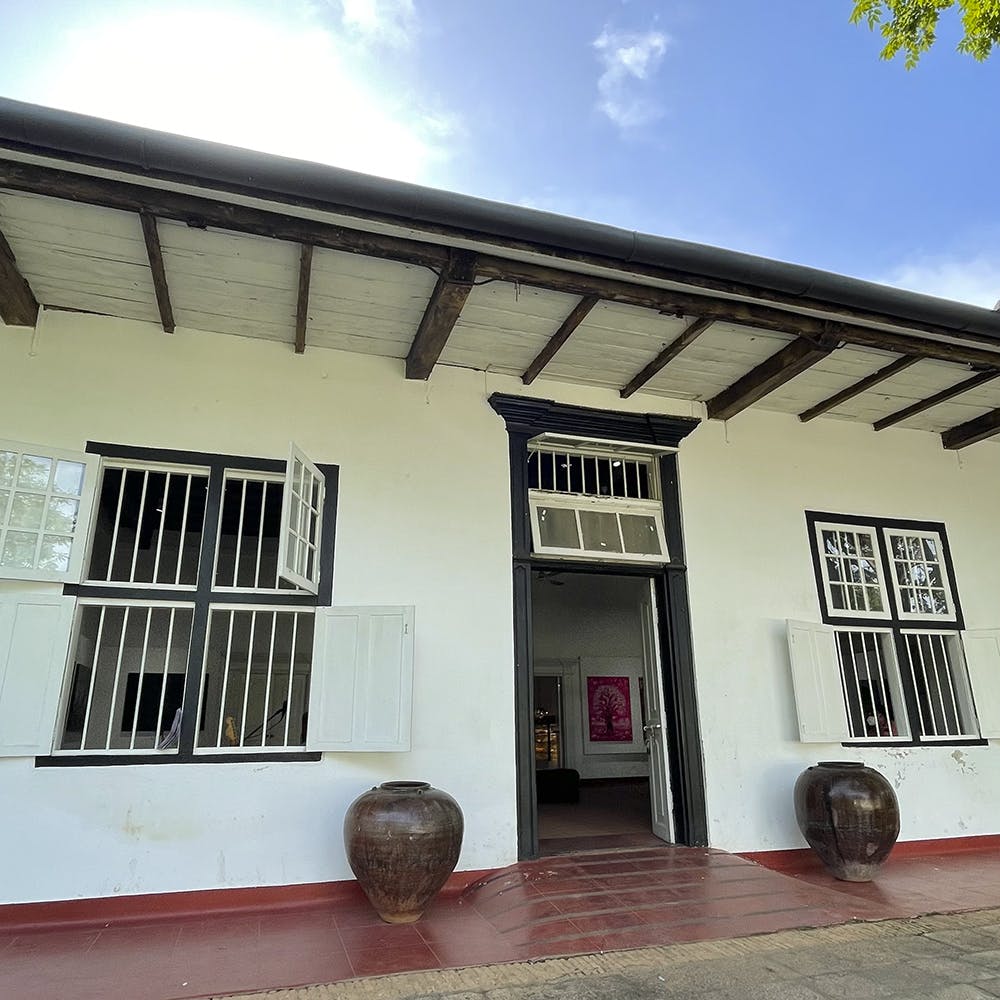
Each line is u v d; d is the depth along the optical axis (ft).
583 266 12.29
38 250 12.39
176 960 10.16
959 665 19.70
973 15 15.90
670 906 12.12
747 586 18.08
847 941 10.89
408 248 11.80
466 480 16.22
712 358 16.51
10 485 12.67
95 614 20.99
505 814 14.57
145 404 14.38
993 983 9.36
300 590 14.38
